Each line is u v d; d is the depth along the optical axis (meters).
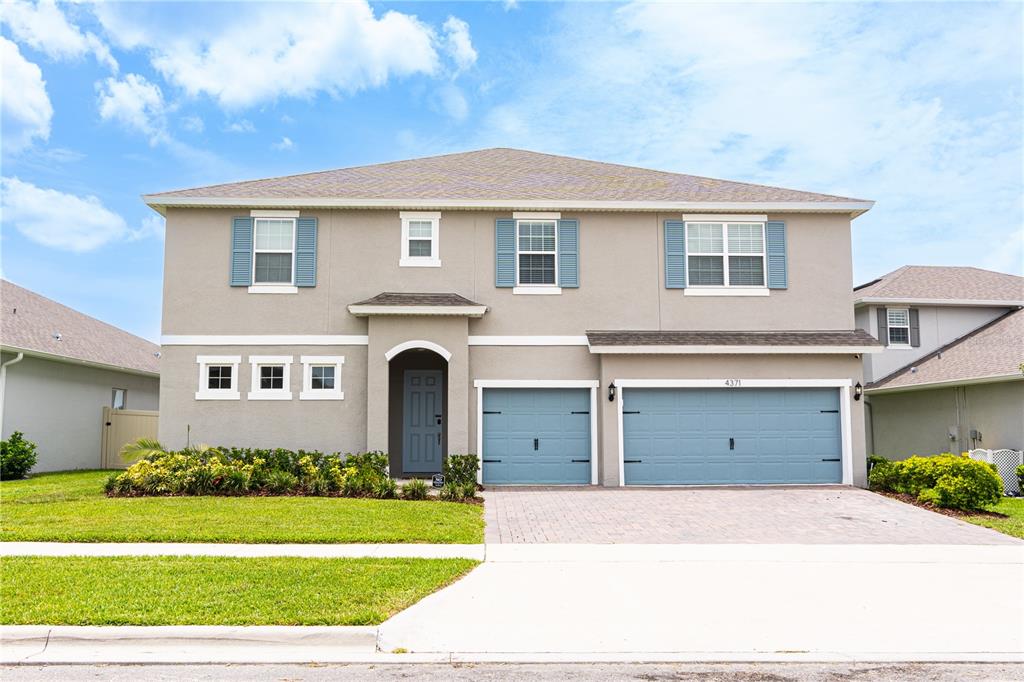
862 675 6.38
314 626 7.13
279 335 17.81
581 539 11.62
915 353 23.02
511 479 17.80
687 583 9.07
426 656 6.73
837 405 17.95
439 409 20.02
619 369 17.69
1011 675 6.39
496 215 18.38
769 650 6.94
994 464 16.78
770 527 12.66
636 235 18.47
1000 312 23.61
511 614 7.80
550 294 18.20
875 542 11.57
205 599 7.80
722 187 19.69
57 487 16.09
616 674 6.36
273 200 17.84
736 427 17.81
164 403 17.53
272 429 17.56
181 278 17.88
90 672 6.27
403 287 18.11
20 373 19.77
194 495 14.63
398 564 9.53
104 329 26.81
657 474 17.64
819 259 18.61
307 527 11.67
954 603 8.37
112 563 9.27
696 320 18.34
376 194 18.27
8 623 7.09
